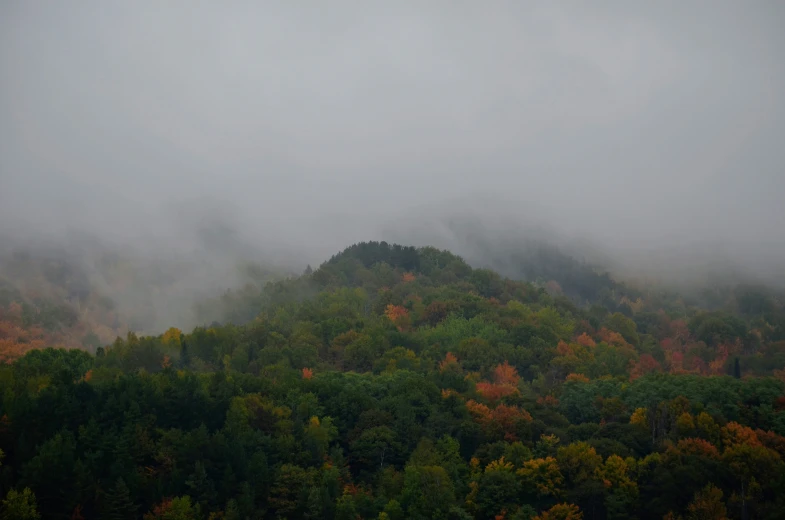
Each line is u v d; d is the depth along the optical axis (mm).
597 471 165375
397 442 178000
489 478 164500
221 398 183500
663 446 175500
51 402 168000
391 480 166500
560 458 169375
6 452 158875
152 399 176625
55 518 148125
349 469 178000
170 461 161500
